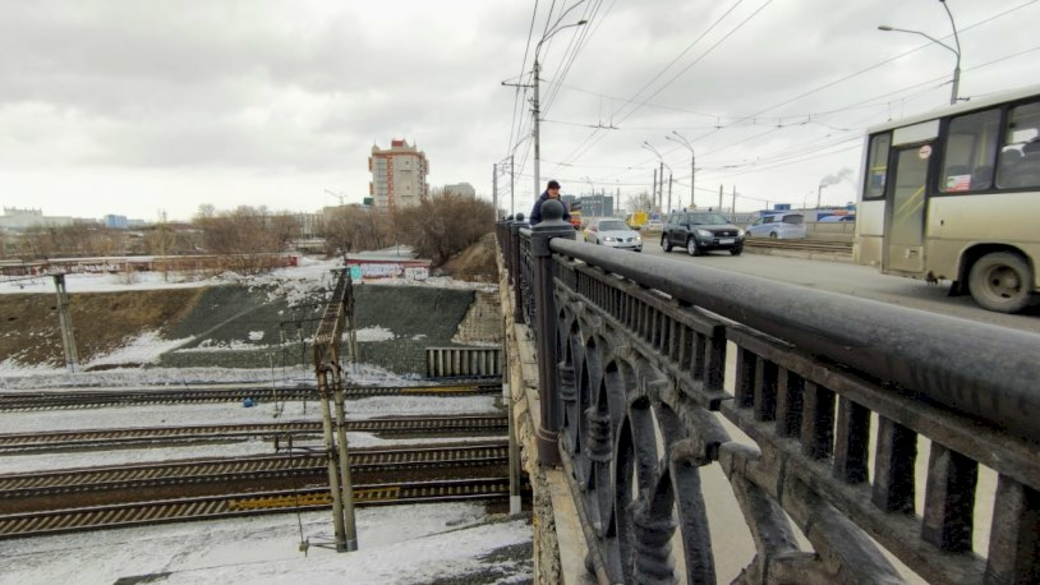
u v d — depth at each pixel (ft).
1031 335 1.48
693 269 3.66
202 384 66.54
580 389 7.64
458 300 96.43
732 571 6.11
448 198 135.74
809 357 2.50
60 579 32.22
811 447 2.48
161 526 36.73
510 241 27.12
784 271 31.50
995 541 1.59
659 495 4.65
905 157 22.27
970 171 19.42
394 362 72.84
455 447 45.52
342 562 32.60
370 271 108.99
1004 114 18.13
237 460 42.88
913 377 1.76
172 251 160.45
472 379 68.95
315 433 49.16
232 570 32.27
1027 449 1.44
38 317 87.15
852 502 2.18
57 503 38.06
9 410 54.08
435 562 31.65
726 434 3.39
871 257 24.56
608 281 5.72
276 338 82.69
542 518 9.80
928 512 1.86
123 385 66.49
